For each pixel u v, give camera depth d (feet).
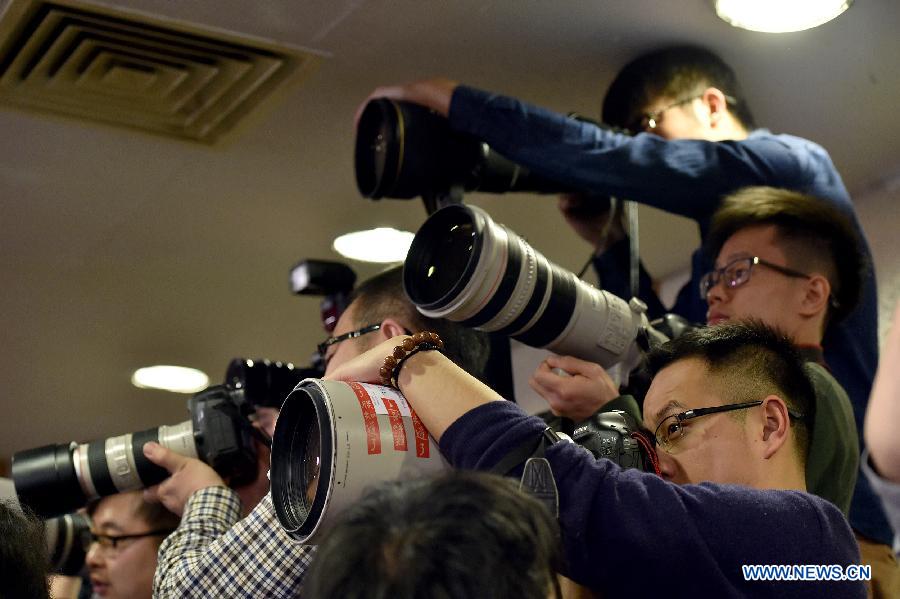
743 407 5.73
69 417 15.52
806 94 9.70
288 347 14.30
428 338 5.18
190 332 13.84
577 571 4.58
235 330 13.85
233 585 6.31
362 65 9.09
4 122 9.72
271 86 9.32
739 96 9.12
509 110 8.29
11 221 11.30
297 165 10.50
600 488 4.63
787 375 5.87
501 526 3.51
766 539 4.68
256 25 8.57
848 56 9.18
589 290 6.51
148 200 11.03
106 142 10.07
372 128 8.67
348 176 10.70
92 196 10.93
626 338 6.60
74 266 12.21
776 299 7.47
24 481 7.87
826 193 8.66
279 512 5.16
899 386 3.81
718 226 7.80
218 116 9.75
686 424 5.78
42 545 5.68
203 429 7.96
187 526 7.17
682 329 7.19
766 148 8.49
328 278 9.24
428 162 8.40
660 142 8.34
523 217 11.62
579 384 6.48
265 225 11.57
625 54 9.12
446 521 3.48
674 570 4.53
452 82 8.52
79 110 9.59
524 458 4.67
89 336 13.73
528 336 6.33
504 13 8.59
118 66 9.05
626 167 8.25
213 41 8.73
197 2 8.29
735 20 8.74
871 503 7.11
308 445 5.23
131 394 15.15
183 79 9.25
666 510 4.59
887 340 3.99
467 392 4.92
